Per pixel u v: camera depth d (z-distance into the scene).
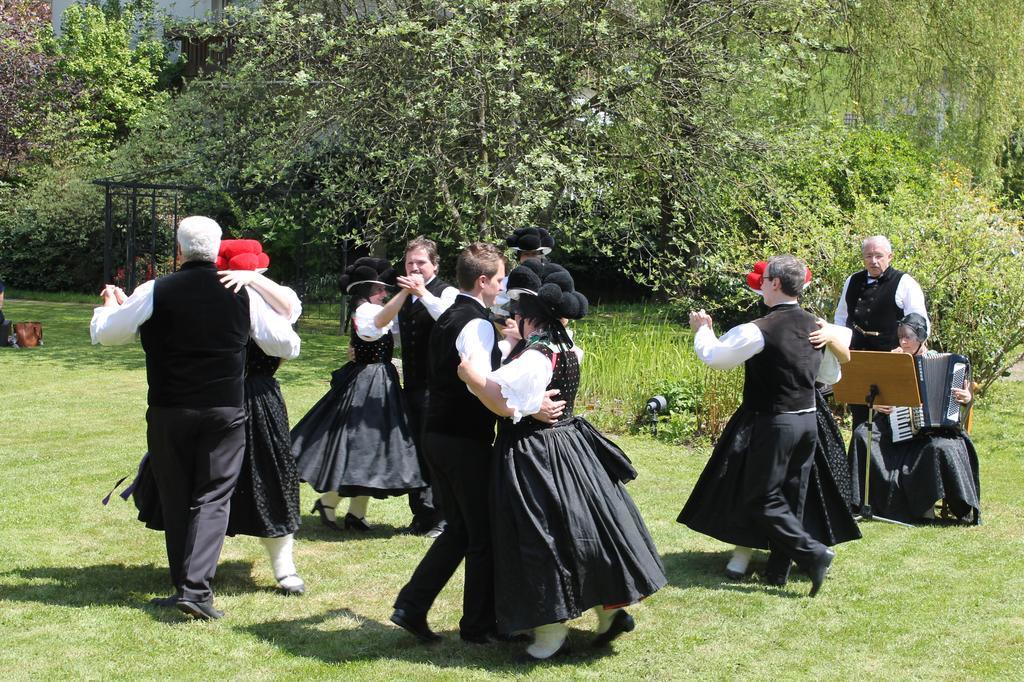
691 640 4.00
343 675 3.62
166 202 19.56
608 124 11.80
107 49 25.19
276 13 11.89
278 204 14.06
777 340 4.54
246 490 4.37
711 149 11.79
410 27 10.90
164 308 4.06
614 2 11.90
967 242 9.45
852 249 9.52
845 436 8.17
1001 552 5.23
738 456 4.66
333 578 4.72
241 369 4.23
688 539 5.49
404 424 5.33
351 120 11.79
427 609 3.92
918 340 5.86
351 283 5.48
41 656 3.70
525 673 3.66
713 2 11.66
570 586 3.62
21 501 5.91
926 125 16.42
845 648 3.92
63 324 15.79
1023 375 11.91
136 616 4.13
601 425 8.38
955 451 5.79
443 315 3.96
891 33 15.65
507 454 3.74
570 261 18.75
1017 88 16.23
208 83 14.09
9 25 21.64
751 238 11.93
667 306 13.88
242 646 3.86
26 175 22.42
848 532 4.82
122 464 6.86
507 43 11.28
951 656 3.84
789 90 13.71
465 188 11.25
